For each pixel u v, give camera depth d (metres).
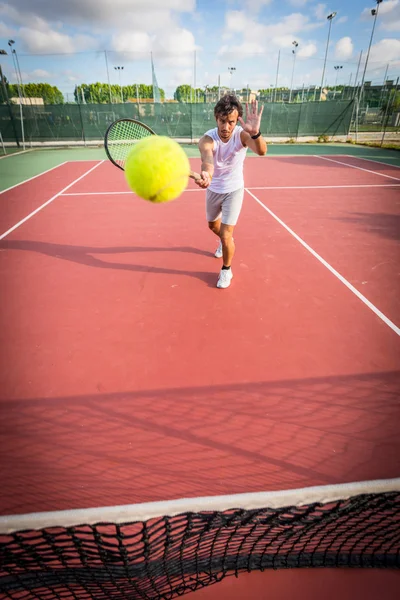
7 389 2.39
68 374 2.53
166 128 21.55
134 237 5.32
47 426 2.11
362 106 25.06
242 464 1.88
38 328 3.10
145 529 1.13
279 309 3.37
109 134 2.98
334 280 3.96
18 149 19.67
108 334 3.00
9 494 1.74
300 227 5.78
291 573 1.50
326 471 1.84
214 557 1.45
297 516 1.26
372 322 3.18
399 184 9.30
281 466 1.87
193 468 1.86
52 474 1.83
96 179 10.29
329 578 1.49
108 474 1.83
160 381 2.46
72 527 1.08
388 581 1.49
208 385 2.42
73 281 3.94
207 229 5.68
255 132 2.70
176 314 3.29
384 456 1.93
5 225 5.91
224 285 3.72
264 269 4.21
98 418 2.16
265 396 2.33
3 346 2.85
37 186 9.27
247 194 8.19
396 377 2.50
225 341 2.90
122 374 2.53
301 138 22.41
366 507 1.25
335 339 2.93
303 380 2.47
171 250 4.79
